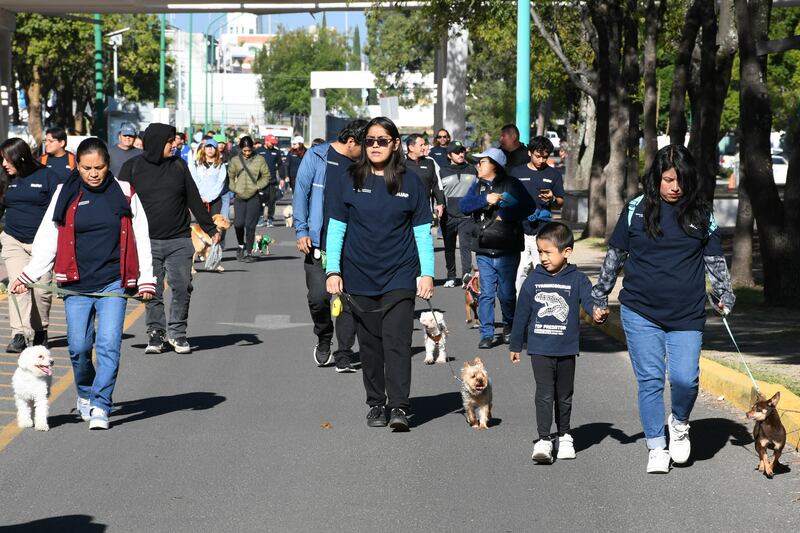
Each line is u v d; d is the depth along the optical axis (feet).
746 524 25.45
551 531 25.03
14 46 239.30
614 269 29.99
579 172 183.73
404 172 34.27
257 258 91.76
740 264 70.79
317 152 44.01
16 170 46.55
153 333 48.73
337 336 44.29
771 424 28.66
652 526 25.34
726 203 125.29
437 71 197.67
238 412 37.04
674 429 29.96
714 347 47.55
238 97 567.59
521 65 76.07
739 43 61.05
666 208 28.94
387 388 34.42
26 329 47.01
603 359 47.65
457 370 45.11
